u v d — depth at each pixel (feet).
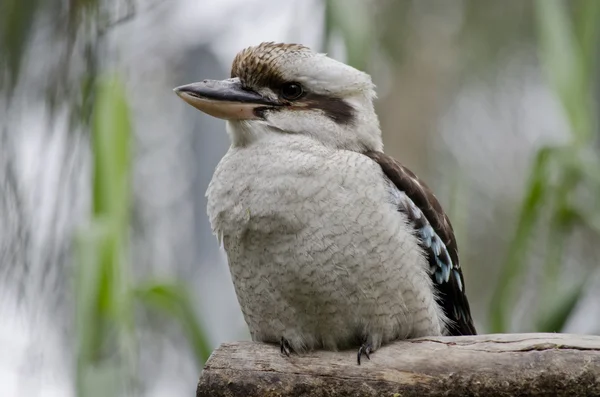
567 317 32.89
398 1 48.83
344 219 25.99
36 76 30.83
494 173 50.29
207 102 28.55
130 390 30.09
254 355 25.17
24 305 29.89
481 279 48.88
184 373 43.29
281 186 26.25
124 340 30.37
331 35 31.91
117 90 30.94
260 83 28.63
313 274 26.05
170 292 32.65
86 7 29.81
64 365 31.68
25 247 29.37
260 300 26.81
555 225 33.55
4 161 29.60
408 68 49.96
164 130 45.57
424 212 28.53
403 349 24.35
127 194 31.01
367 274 26.03
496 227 49.34
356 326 26.32
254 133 28.09
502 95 50.01
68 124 29.78
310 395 24.79
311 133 28.22
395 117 49.98
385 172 27.99
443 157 49.85
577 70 31.65
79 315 29.68
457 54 49.26
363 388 24.48
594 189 33.14
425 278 27.50
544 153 32.65
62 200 29.66
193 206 44.01
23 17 30.45
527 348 23.22
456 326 30.37
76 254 29.89
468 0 48.26
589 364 22.77
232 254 27.12
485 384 23.32
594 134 38.11
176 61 45.96
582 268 44.09
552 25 31.68
